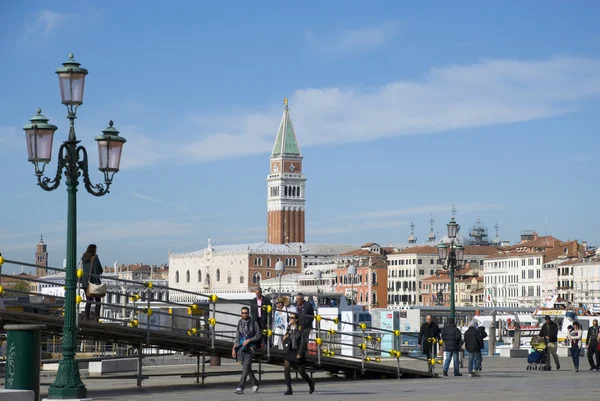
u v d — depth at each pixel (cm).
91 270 4534
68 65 3556
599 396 3934
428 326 5909
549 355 6731
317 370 5509
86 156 3619
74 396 3453
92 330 4428
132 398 3950
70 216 3541
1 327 4372
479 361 5903
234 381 5459
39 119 3572
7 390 2667
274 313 5800
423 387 4606
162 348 4819
